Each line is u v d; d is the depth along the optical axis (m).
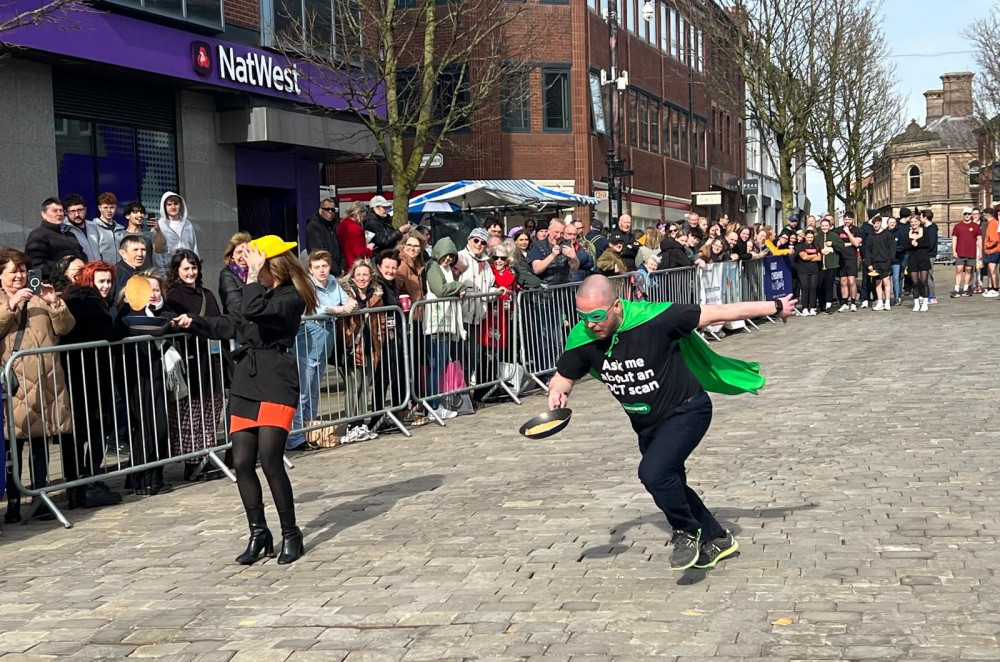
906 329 17.16
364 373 10.01
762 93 31.69
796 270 20.78
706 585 5.14
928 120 91.88
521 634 4.64
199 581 5.81
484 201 19.86
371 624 4.91
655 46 39.00
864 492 6.73
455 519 6.76
